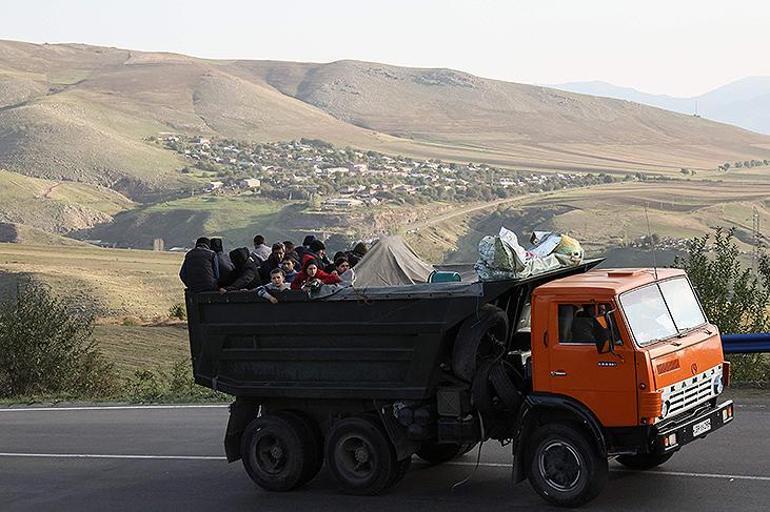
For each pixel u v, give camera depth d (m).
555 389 12.19
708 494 12.37
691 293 13.12
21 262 146.88
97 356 30.36
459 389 13.02
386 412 13.55
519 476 12.41
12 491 15.85
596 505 12.19
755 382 19.84
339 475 13.88
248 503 13.94
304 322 14.03
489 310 12.80
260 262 17.52
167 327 65.00
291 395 14.22
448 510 12.68
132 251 191.62
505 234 12.69
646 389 11.64
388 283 15.04
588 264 14.16
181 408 22.94
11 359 28.19
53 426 21.77
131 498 14.77
